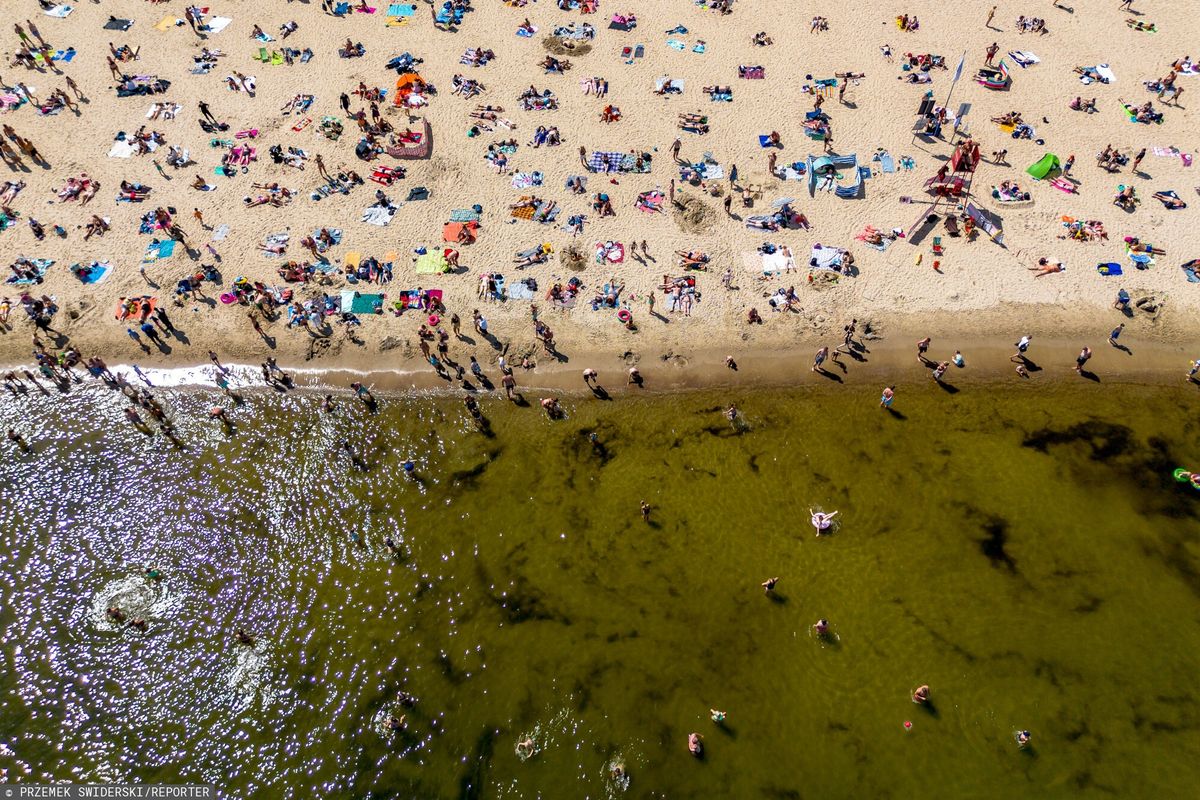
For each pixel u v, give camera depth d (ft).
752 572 100.73
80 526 106.11
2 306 131.03
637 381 124.57
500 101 170.71
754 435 117.19
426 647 94.22
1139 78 174.40
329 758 85.51
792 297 134.10
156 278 136.15
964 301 133.39
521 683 90.79
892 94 171.63
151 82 172.76
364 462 114.01
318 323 129.49
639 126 164.25
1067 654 92.07
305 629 96.12
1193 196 147.13
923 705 88.07
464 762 84.94
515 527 106.11
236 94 171.73
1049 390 122.01
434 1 198.18
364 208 147.95
